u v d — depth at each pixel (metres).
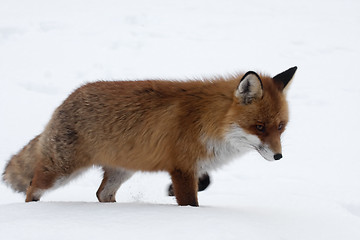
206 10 36.38
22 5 36.03
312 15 35.31
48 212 6.73
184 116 8.23
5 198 10.70
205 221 6.24
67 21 31.38
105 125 8.62
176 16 34.12
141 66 24.20
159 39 28.69
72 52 25.62
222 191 11.03
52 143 8.88
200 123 8.16
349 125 17.48
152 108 8.43
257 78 7.76
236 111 7.99
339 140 15.96
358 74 23.84
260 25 32.38
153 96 8.54
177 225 6.04
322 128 17.14
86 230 5.79
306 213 8.11
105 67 23.72
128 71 23.33
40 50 25.67
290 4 39.00
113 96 8.73
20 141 14.98
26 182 9.98
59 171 8.90
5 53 24.86
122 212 6.69
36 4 36.59
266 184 11.81
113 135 8.59
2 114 17.19
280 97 8.19
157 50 26.77
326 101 20.09
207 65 24.67
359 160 14.08
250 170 13.16
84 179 12.26
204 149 8.22
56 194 10.82
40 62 23.86
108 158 8.82
